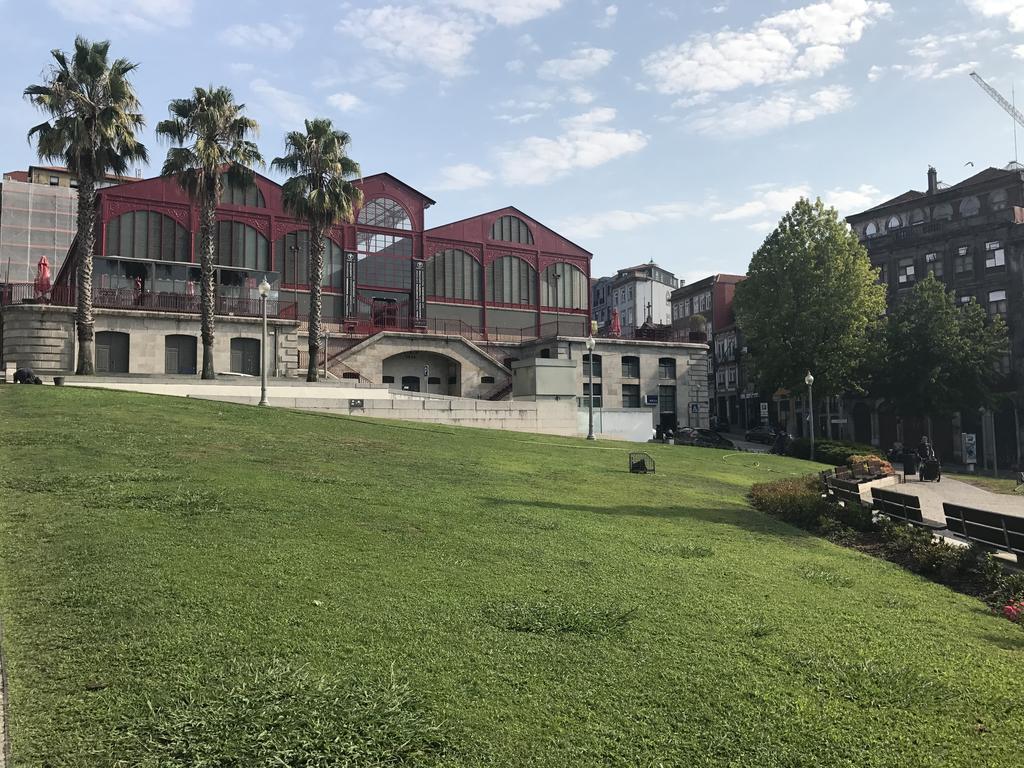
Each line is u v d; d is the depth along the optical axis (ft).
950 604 28.60
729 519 45.70
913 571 35.42
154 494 35.24
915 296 178.29
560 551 31.07
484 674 17.79
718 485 65.67
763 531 42.70
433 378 162.91
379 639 19.34
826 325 160.45
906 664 20.56
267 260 154.81
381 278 170.50
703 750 15.14
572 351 171.63
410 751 14.14
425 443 69.31
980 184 188.24
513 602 23.31
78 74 100.48
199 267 137.18
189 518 31.01
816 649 21.26
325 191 119.24
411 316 171.53
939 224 193.47
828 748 15.58
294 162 120.88
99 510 31.58
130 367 120.37
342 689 16.22
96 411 67.56
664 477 65.87
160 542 26.86
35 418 61.36
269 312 135.74
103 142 102.01
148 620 19.30
